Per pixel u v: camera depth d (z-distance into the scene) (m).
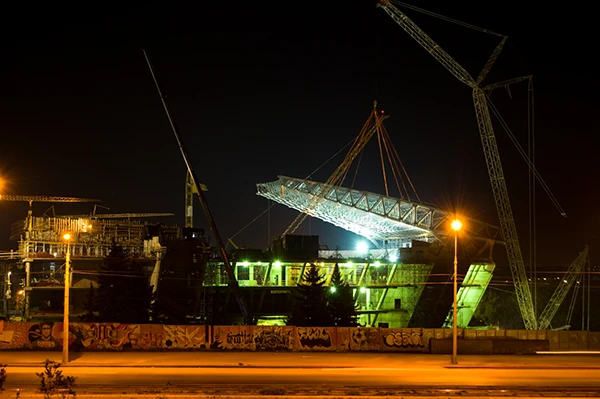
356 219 110.44
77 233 75.75
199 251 77.50
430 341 47.00
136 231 80.69
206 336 46.81
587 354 47.16
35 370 34.38
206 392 26.44
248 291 83.12
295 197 113.62
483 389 28.73
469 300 104.88
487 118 115.31
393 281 92.94
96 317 62.59
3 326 44.97
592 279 137.00
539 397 26.80
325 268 89.19
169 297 74.31
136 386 28.17
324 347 47.53
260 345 47.19
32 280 73.12
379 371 36.25
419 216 100.19
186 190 98.19
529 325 113.81
